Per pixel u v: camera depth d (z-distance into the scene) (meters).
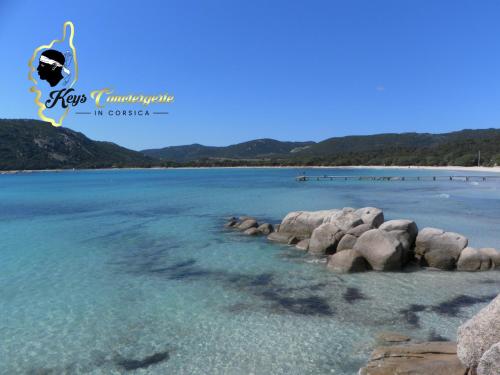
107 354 9.55
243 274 15.75
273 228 24.61
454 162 125.38
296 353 9.39
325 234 18.61
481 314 7.03
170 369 8.84
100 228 26.59
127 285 14.58
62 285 14.64
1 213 34.75
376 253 15.70
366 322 11.02
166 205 40.03
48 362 9.23
